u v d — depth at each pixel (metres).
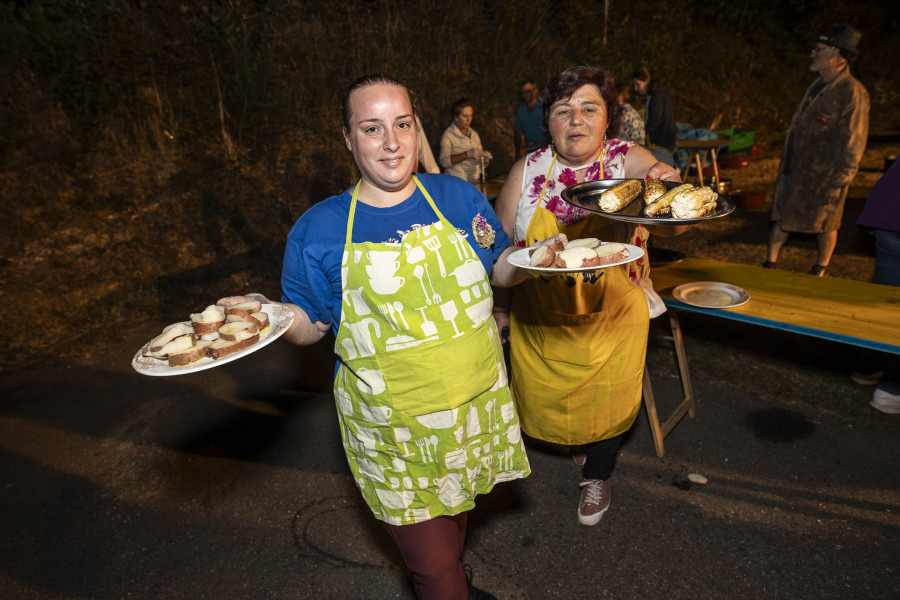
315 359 4.18
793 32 14.01
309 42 7.90
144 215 5.84
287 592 2.31
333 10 8.32
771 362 3.69
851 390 3.33
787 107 12.52
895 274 3.06
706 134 8.12
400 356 1.47
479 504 2.71
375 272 1.43
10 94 5.94
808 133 4.47
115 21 6.65
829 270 5.18
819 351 3.77
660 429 2.93
